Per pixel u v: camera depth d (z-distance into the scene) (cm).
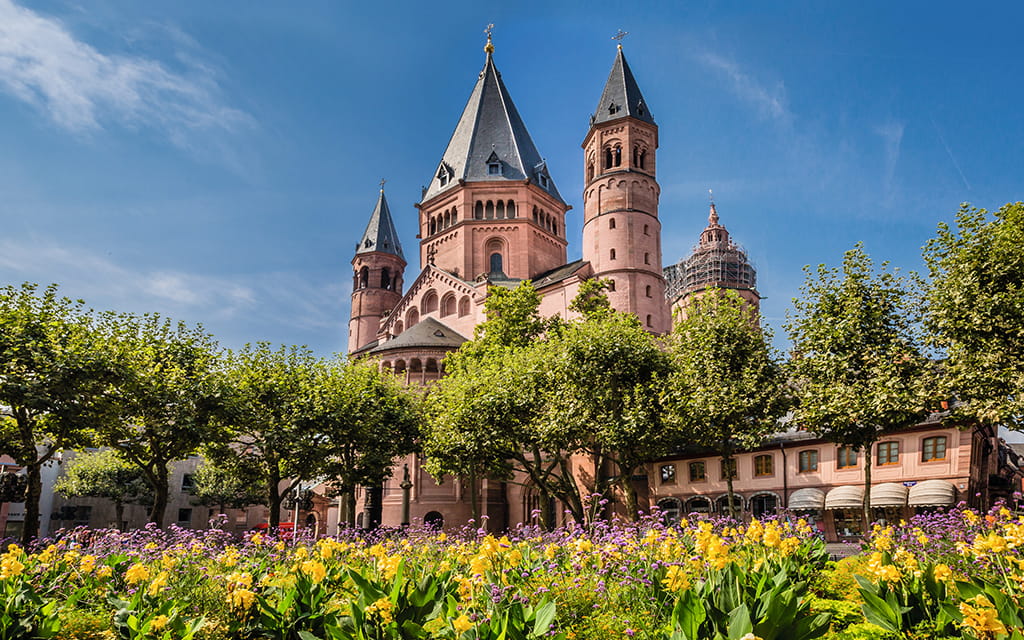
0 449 3322
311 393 4259
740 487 5112
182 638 998
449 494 6091
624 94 7581
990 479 4806
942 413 4172
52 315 3350
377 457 4350
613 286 6981
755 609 891
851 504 4391
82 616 1263
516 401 4128
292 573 1350
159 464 3700
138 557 1773
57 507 8331
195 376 3719
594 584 1315
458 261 8362
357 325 9369
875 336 2919
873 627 1113
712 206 11412
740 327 3447
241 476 4188
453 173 8844
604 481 4128
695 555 1400
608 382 3869
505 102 9075
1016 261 2583
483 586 1090
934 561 1415
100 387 3300
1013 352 2570
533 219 8519
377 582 1191
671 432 3688
